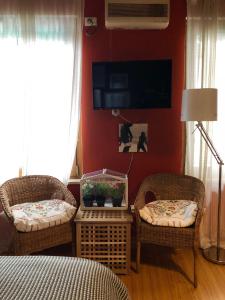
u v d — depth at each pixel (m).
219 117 2.83
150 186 2.87
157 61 2.70
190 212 2.44
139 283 2.39
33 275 1.29
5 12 2.73
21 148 2.88
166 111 2.94
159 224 2.39
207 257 2.74
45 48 2.78
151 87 2.74
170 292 2.27
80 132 2.99
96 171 2.92
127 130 2.96
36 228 2.29
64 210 2.47
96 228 2.50
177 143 2.97
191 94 2.38
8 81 2.79
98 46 2.87
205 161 2.86
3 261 1.44
